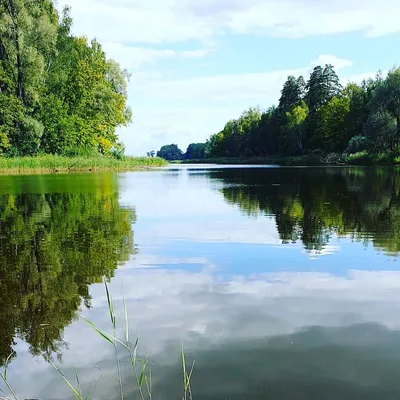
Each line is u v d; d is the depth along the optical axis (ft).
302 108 254.27
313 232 25.76
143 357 10.33
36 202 42.19
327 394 8.63
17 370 10.00
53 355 10.64
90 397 8.82
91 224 29.17
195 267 18.24
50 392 9.11
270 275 16.94
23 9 118.01
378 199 42.78
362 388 8.82
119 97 162.20
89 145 152.15
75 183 70.74
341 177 83.25
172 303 13.88
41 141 138.31
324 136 225.15
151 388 9.00
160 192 53.78
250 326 11.96
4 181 75.66
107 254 20.59
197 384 9.07
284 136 252.21
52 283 16.14
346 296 14.42
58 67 145.89
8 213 34.55
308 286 15.52
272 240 23.57
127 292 15.06
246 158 302.66
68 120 142.31
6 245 22.57
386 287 15.33
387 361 9.91
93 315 13.04
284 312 12.99
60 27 145.18
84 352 10.75
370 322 12.19
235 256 20.06
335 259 19.31
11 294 14.96
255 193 51.75
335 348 10.57
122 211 35.81
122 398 8.70
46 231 26.58
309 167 152.15
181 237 24.58
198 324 12.17
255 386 8.93
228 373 9.46
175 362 10.00
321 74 263.49
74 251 21.15
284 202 41.42
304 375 9.34
